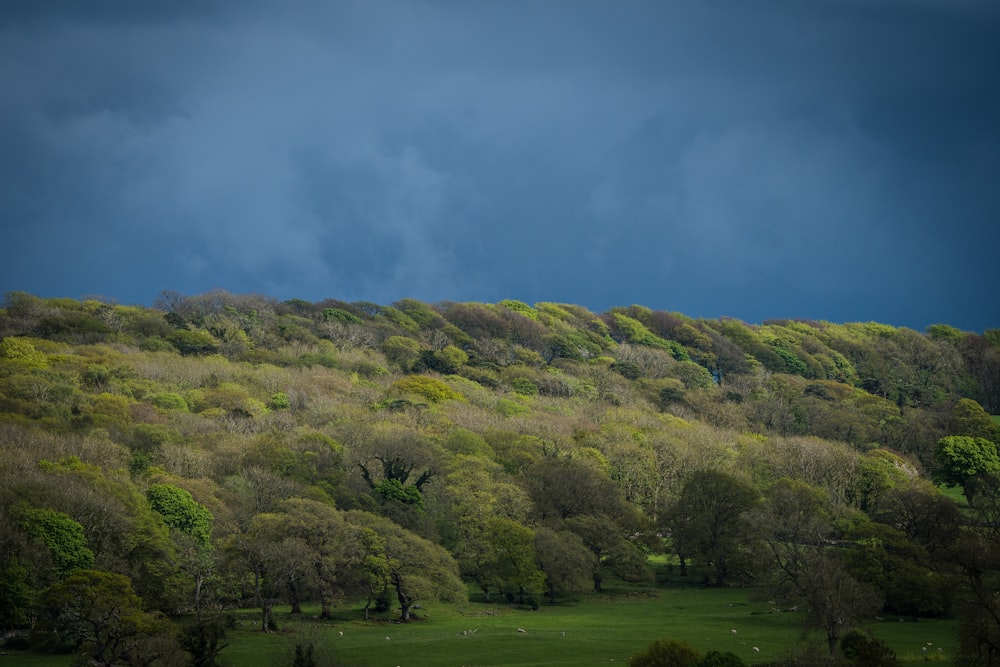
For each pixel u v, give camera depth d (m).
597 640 143.00
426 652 133.25
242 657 127.19
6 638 136.62
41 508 157.62
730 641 142.38
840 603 130.25
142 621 117.81
